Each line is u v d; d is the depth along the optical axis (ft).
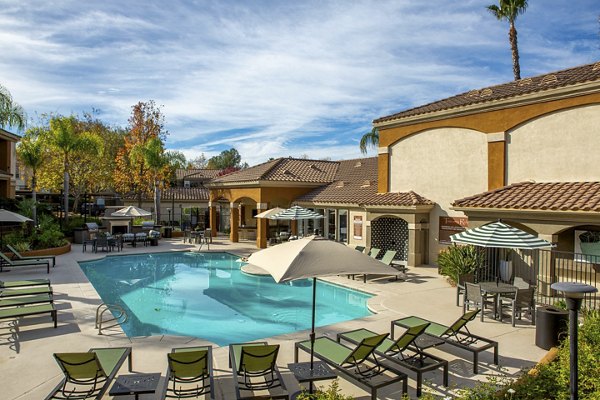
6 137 102.89
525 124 58.03
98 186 164.76
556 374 21.95
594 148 51.31
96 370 21.49
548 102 55.36
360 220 83.92
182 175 201.16
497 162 60.85
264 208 96.12
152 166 126.62
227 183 106.63
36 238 81.92
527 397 20.26
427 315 40.60
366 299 51.62
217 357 29.17
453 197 67.26
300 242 24.09
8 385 24.73
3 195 106.11
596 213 42.16
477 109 63.16
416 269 66.80
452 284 55.26
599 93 50.57
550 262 47.42
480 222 54.34
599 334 26.55
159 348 31.22
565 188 50.88
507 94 58.95
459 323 28.32
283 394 23.31
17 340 32.76
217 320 43.75
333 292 55.88
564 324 30.63
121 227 107.34
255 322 43.06
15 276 58.95
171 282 63.10
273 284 61.57
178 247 95.76
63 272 62.54
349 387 24.90
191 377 23.39
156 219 125.29
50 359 28.84
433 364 25.72
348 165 113.91
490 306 43.11
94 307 43.14
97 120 178.91
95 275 67.77
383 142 79.15
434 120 69.82
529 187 54.75
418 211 69.05
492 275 55.21
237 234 107.96
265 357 22.24
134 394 21.30
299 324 42.39
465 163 65.57
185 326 41.60
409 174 74.59
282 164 109.60
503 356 29.76
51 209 119.44
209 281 63.93
